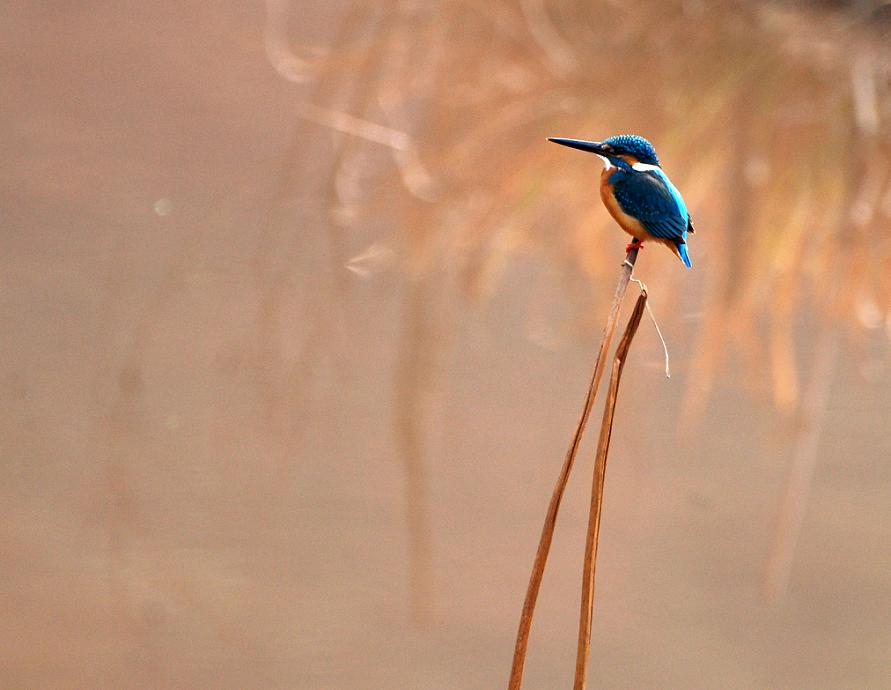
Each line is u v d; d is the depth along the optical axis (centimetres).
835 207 1550
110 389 1917
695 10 1559
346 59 1565
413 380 1564
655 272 1571
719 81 1555
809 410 1586
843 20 1558
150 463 1744
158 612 1555
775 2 1560
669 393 2123
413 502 1566
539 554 1453
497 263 1579
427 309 1563
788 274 1556
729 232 1553
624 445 1892
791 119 1553
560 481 1453
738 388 2155
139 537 1593
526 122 1562
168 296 2136
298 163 1606
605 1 1563
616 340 1616
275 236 1591
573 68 1562
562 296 1803
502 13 1563
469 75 1565
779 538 1652
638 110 1559
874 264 1552
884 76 1555
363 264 1568
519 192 1562
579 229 1563
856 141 1549
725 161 1555
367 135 1562
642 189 1470
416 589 1566
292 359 1592
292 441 1662
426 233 1563
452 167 1563
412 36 1565
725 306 1557
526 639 1453
